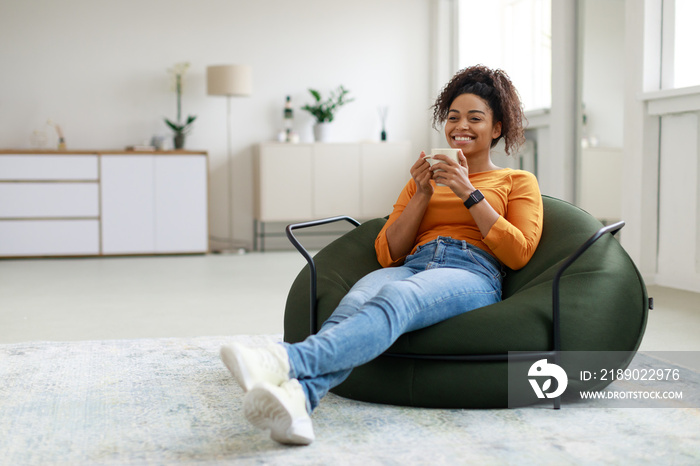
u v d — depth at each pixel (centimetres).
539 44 536
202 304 366
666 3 410
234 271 511
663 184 417
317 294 196
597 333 176
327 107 669
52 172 595
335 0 689
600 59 455
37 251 597
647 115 417
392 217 210
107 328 301
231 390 196
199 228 624
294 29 682
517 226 193
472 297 179
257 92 680
